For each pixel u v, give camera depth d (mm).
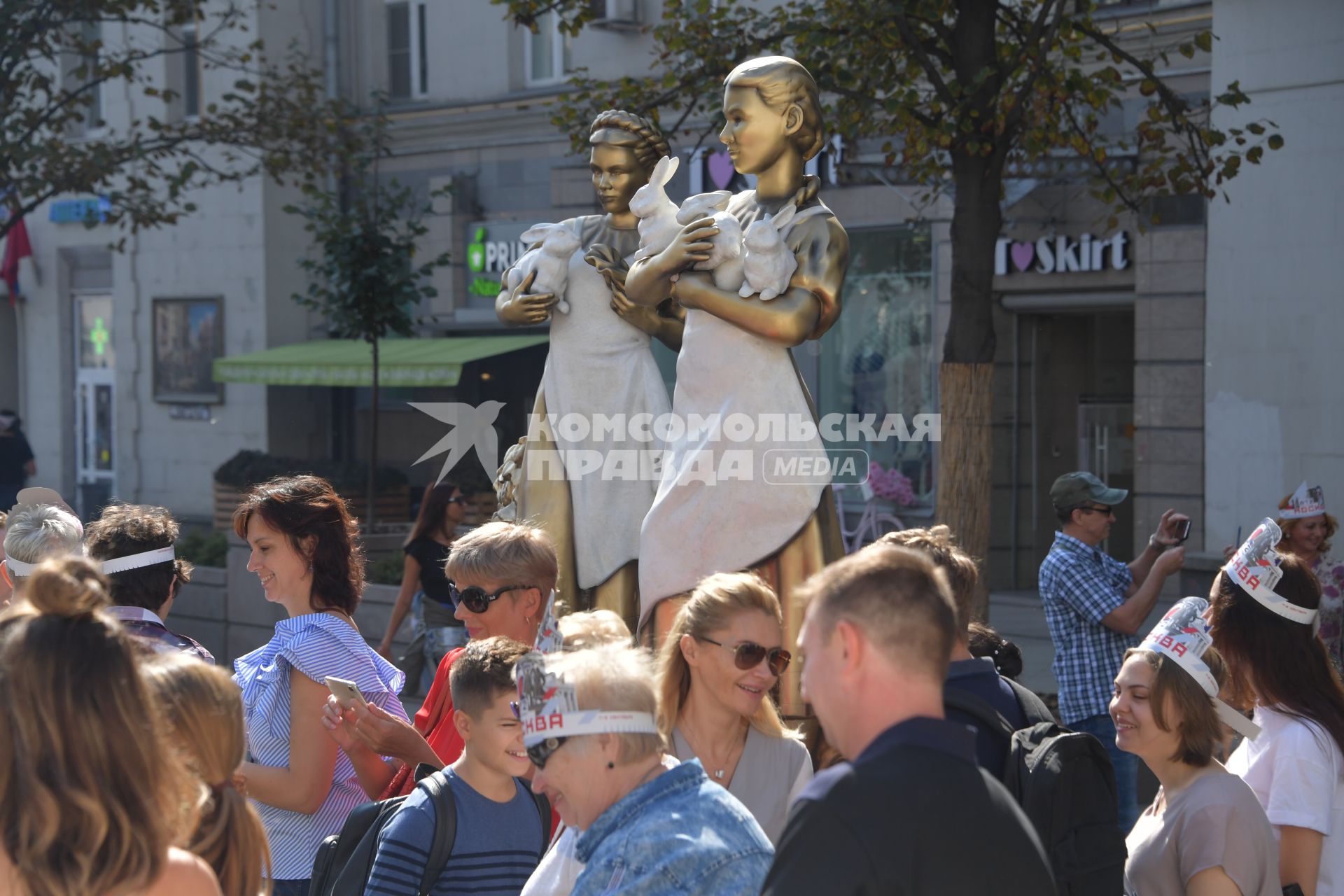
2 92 12844
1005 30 9422
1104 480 14797
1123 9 13062
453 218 19328
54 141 13000
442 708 3859
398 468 19844
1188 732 3084
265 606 11758
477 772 3082
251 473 17641
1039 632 12289
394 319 14695
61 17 13172
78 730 2035
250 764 3557
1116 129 13109
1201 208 12641
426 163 19734
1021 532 14641
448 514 8758
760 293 3943
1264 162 10820
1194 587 11289
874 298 15281
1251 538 3518
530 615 3816
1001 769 3051
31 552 4059
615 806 2312
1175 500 12828
